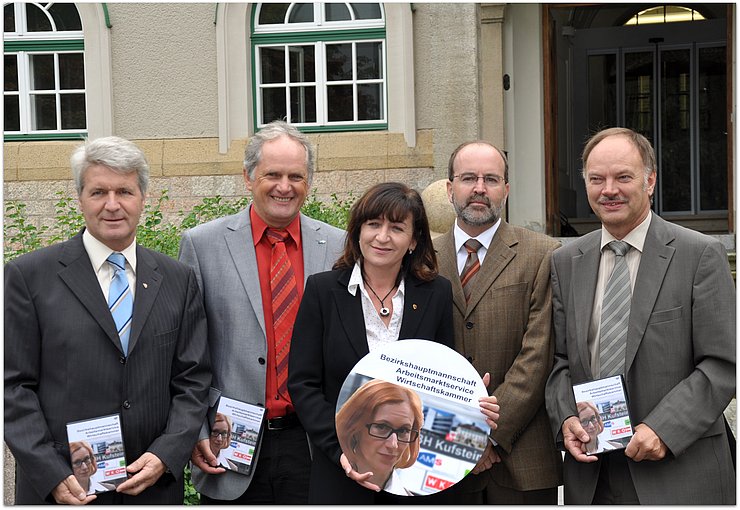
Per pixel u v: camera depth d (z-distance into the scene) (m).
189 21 10.66
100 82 10.79
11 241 7.61
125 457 3.39
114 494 3.42
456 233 4.00
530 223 10.98
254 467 3.69
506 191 3.98
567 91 14.81
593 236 3.80
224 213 8.02
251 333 3.79
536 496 3.84
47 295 3.46
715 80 15.66
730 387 3.46
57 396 3.40
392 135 10.37
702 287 3.52
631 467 3.53
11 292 3.45
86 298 3.46
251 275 3.86
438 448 3.41
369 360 3.41
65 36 10.97
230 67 10.64
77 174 3.49
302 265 3.96
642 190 3.60
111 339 3.45
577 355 3.66
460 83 10.26
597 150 3.63
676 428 3.41
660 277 3.58
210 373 3.71
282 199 3.83
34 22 11.03
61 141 10.95
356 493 3.44
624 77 16.03
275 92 10.79
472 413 3.43
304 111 10.73
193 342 3.68
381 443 3.39
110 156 3.44
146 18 10.72
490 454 3.76
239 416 3.72
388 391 3.40
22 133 11.04
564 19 14.47
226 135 10.62
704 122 15.73
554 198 11.35
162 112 10.76
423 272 3.59
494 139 10.62
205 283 3.89
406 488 3.39
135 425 3.45
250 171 3.88
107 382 3.43
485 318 3.85
